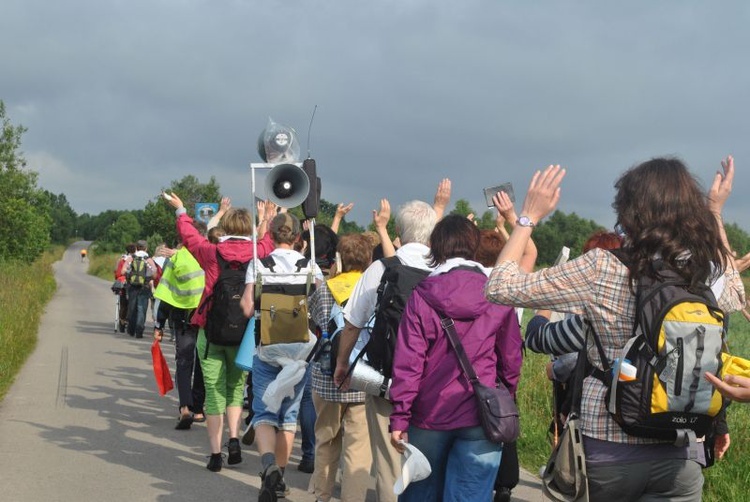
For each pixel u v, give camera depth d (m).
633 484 3.07
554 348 3.81
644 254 3.04
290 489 6.50
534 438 7.88
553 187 3.39
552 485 3.26
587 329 3.18
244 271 6.70
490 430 3.88
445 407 3.99
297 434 8.68
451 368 4.00
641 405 2.94
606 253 3.11
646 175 3.13
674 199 3.08
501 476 5.70
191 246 6.79
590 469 3.10
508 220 4.56
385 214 6.39
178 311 8.64
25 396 10.29
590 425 3.10
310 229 6.36
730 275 3.43
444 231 4.27
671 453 3.05
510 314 4.12
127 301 19.42
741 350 13.08
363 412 5.39
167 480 6.66
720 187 3.50
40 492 6.23
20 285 25.39
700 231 3.07
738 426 7.12
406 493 4.27
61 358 13.99
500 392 3.95
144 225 59.53
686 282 3.01
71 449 7.62
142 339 17.97
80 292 38.00
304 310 5.97
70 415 9.21
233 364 6.98
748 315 3.74
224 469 7.03
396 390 4.00
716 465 6.32
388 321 4.53
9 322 15.30
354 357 5.11
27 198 46.25
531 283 3.17
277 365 6.00
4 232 45.38
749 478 6.11
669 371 2.90
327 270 7.34
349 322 4.86
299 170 6.25
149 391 11.07
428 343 4.04
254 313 6.12
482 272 4.13
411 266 4.67
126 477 6.71
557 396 4.55
